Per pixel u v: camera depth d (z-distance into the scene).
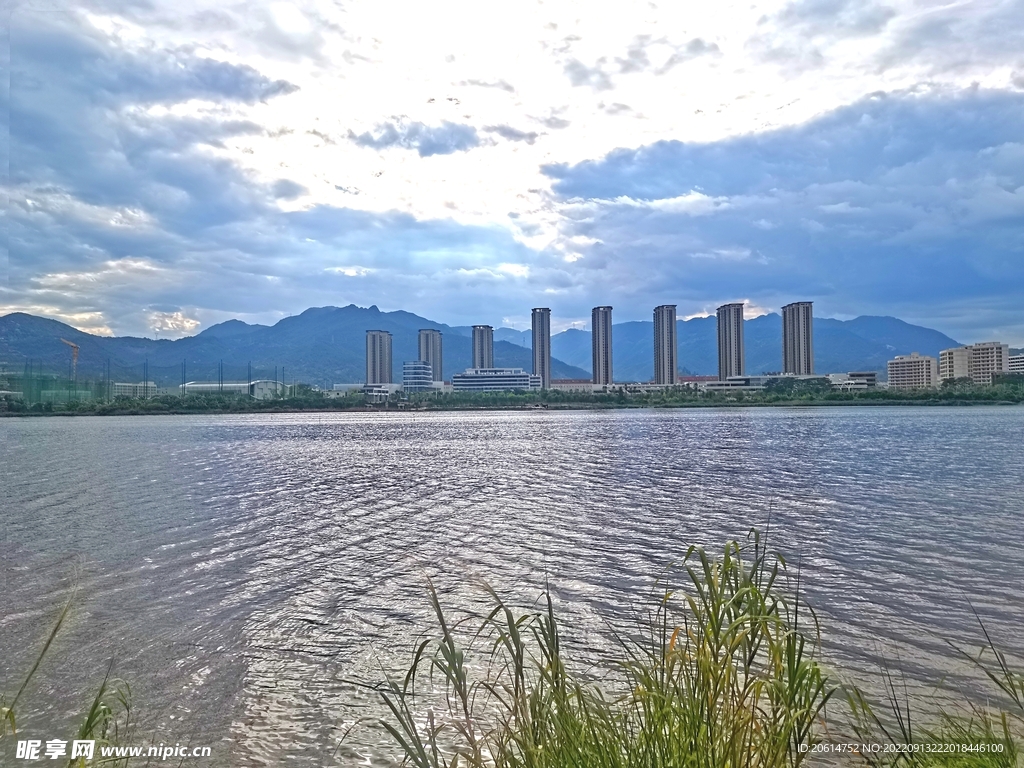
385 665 14.30
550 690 5.87
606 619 16.59
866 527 27.52
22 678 13.43
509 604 18.09
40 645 15.30
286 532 27.97
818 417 148.00
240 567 22.25
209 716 11.98
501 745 5.84
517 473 49.62
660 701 5.57
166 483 44.94
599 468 52.03
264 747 11.09
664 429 109.00
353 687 13.25
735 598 5.51
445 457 63.84
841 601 17.83
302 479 47.00
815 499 35.12
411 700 12.58
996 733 8.37
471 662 14.16
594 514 31.70
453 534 27.39
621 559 22.91
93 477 48.31
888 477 43.56
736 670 5.46
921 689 12.30
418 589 19.61
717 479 44.12
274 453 70.00
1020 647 14.58
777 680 5.39
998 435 80.62
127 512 33.22
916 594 18.39
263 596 18.97
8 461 60.75
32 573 21.50
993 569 20.80
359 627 16.56
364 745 11.11
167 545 25.64
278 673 13.86
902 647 14.62
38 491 40.97
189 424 152.38
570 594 18.86
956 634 15.42
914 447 65.81
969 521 28.50
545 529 28.20
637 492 38.81
